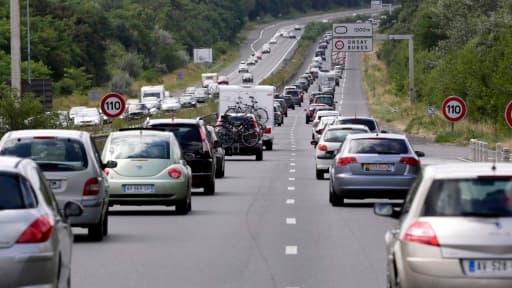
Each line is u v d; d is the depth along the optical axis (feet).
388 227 146.41
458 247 72.64
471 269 72.49
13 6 230.89
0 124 231.71
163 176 163.12
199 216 162.71
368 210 172.04
